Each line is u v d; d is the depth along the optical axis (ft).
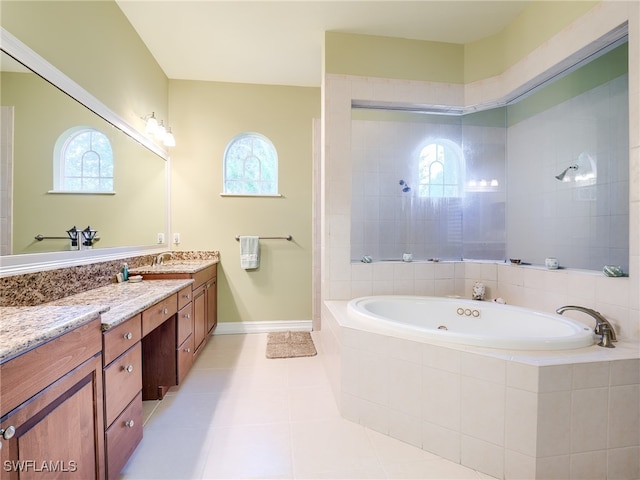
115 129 7.03
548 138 7.39
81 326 3.33
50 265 4.92
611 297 5.37
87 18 5.98
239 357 8.62
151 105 9.06
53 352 2.91
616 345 4.79
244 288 10.81
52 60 5.05
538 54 6.95
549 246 7.33
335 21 7.66
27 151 4.51
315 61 9.45
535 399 4.14
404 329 5.33
